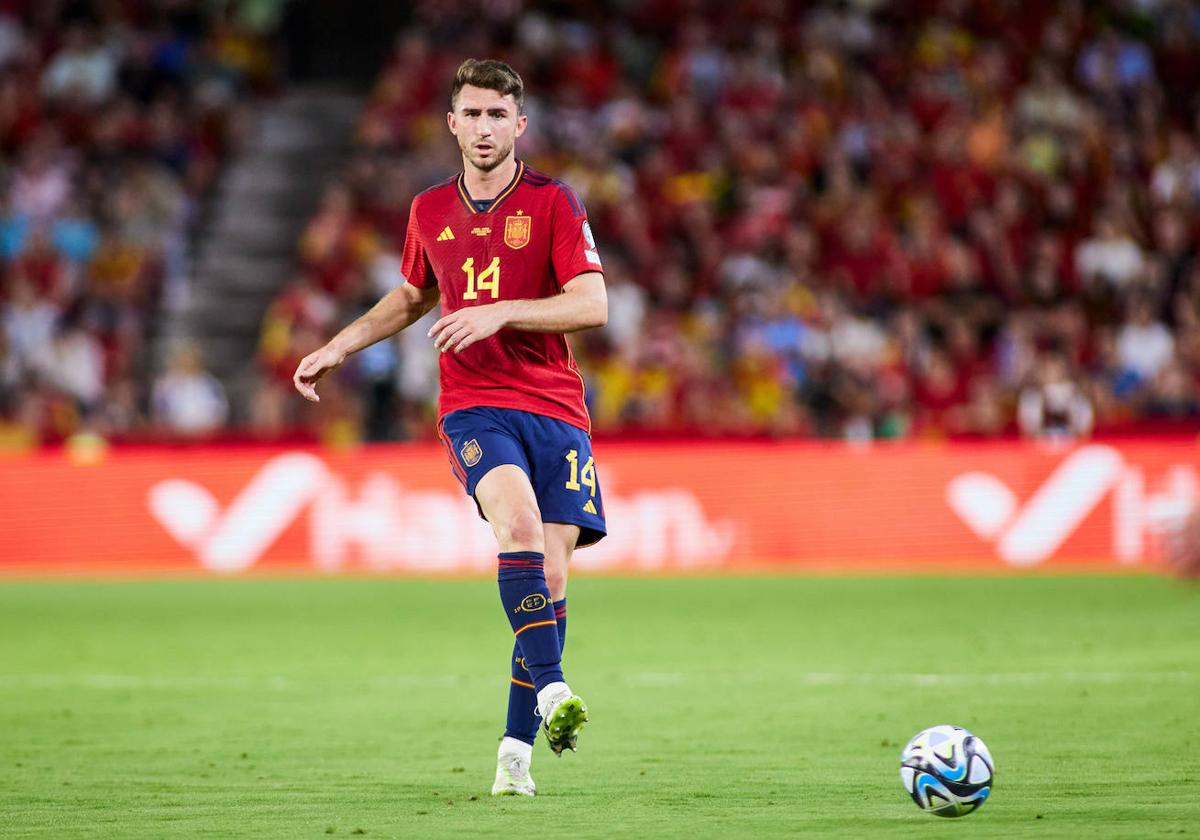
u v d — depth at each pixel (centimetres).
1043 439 6188
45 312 7438
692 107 8206
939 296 7381
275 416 6900
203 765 2123
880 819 1691
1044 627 3953
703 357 7006
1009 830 1614
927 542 5931
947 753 1691
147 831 1655
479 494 1839
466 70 1916
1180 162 7969
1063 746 2194
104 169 8144
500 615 4488
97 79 8538
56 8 8906
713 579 5609
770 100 8231
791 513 5969
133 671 3275
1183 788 1867
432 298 2016
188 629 4134
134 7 8962
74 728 2488
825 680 3017
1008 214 7762
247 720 2570
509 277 1894
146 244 7850
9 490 6003
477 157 1894
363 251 7594
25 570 5969
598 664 3328
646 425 6662
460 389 1903
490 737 2380
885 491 5950
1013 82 8538
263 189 8388
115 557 6009
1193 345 7019
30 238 7700
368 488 5984
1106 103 8475
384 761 2156
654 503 5978
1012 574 5638
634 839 1584
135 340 7531
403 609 4678
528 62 8494
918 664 3250
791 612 4438
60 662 3441
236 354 7831
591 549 5966
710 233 7700
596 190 7856
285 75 9300
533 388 1891
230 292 8006
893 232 7681
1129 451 5881
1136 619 4125
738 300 7206
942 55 8512
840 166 7862
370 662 3422
